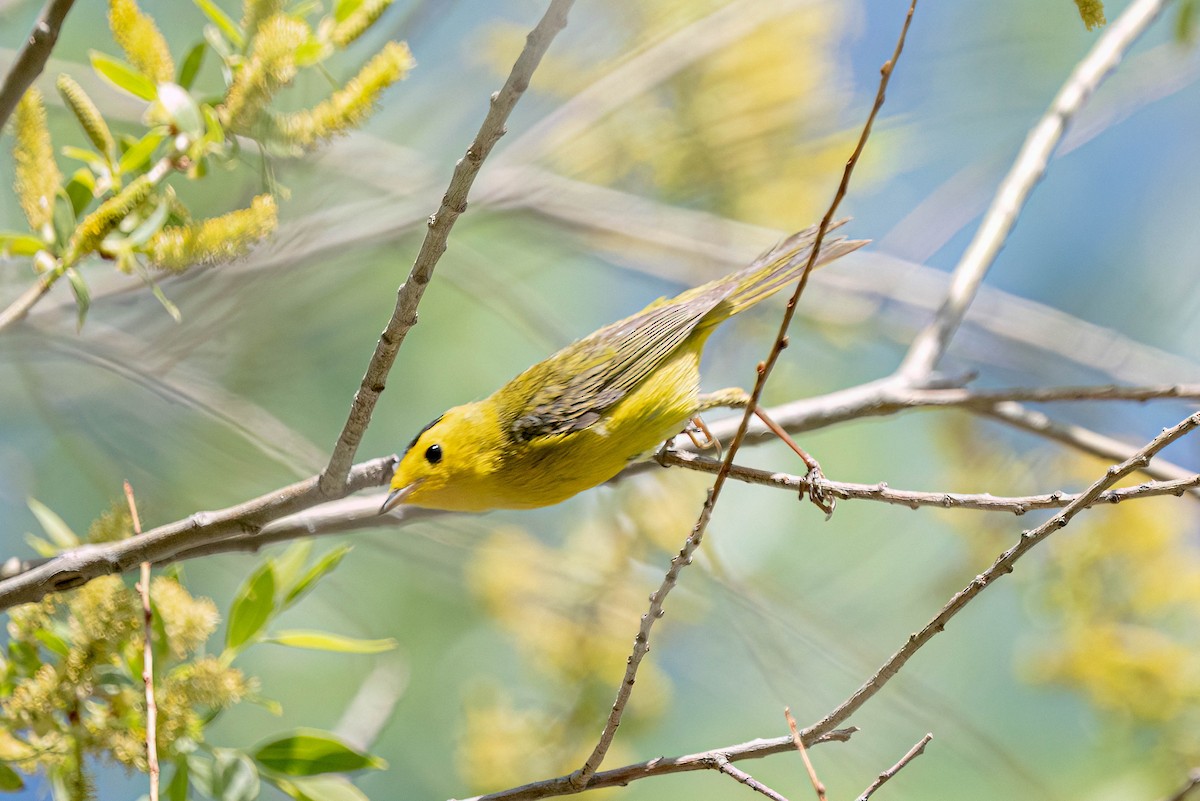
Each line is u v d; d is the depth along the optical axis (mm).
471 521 12875
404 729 13812
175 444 12859
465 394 14758
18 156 6883
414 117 13789
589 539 12711
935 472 14586
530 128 14461
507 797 6523
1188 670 12023
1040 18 14797
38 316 10539
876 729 13102
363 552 14086
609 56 14586
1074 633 12391
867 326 14742
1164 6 12000
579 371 8805
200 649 7445
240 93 6945
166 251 6719
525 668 12383
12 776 6914
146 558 6859
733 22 14000
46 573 6719
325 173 11867
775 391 14219
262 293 12047
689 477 13570
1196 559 12688
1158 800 11523
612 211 13898
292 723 13297
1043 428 10062
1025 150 11391
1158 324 15984
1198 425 6141
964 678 14156
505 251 15617
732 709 14062
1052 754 13656
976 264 10805
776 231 14477
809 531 14578
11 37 12188
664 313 8898
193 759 7270
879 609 14258
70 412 12727
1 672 7133
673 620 12523
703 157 14461
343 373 14094
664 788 13781
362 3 7160
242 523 6863
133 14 7145
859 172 14781
